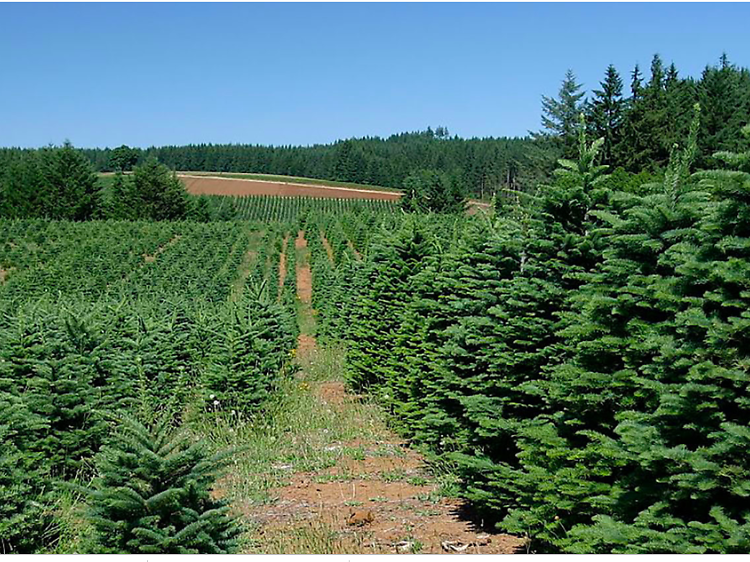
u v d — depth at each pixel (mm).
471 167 95438
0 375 9312
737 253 4051
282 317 15055
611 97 40562
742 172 3930
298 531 6715
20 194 67562
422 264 11648
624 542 4211
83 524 6480
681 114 40406
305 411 11891
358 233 43219
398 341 10695
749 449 3713
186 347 13766
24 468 6926
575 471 4980
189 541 4734
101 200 71438
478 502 6938
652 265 4820
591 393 5004
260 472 8961
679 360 4055
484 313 7023
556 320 6270
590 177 6316
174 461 4832
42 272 36562
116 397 9641
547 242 6223
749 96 44281
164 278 36969
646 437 4172
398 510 7363
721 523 3701
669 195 4887
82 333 9750
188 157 130625
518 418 6352
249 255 50594
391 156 124625
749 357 3898
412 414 9680
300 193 102000
